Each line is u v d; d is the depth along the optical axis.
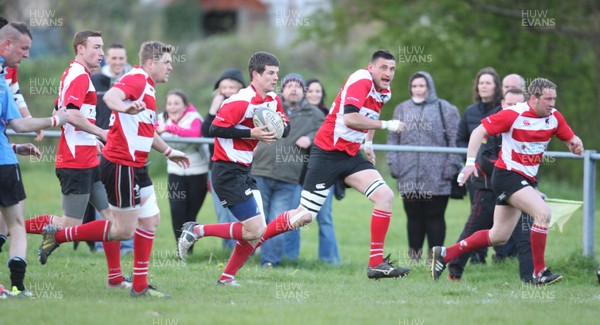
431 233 36.25
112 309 22.39
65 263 33.22
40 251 26.70
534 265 30.25
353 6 91.75
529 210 28.20
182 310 22.80
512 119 28.12
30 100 88.19
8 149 24.06
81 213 28.19
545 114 28.06
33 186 60.41
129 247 37.66
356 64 107.75
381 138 79.44
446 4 85.19
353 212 60.47
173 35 131.50
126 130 24.69
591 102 83.12
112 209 25.22
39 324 20.25
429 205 36.28
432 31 87.69
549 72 84.31
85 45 26.41
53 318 20.91
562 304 25.91
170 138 35.97
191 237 28.06
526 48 84.31
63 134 27.80
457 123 36.88
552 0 82.19
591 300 27.19
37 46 107.69
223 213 37.34
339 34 92.75
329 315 22.69
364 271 35.72
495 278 33.03
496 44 84.75
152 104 24.94
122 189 24.84
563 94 82.75
